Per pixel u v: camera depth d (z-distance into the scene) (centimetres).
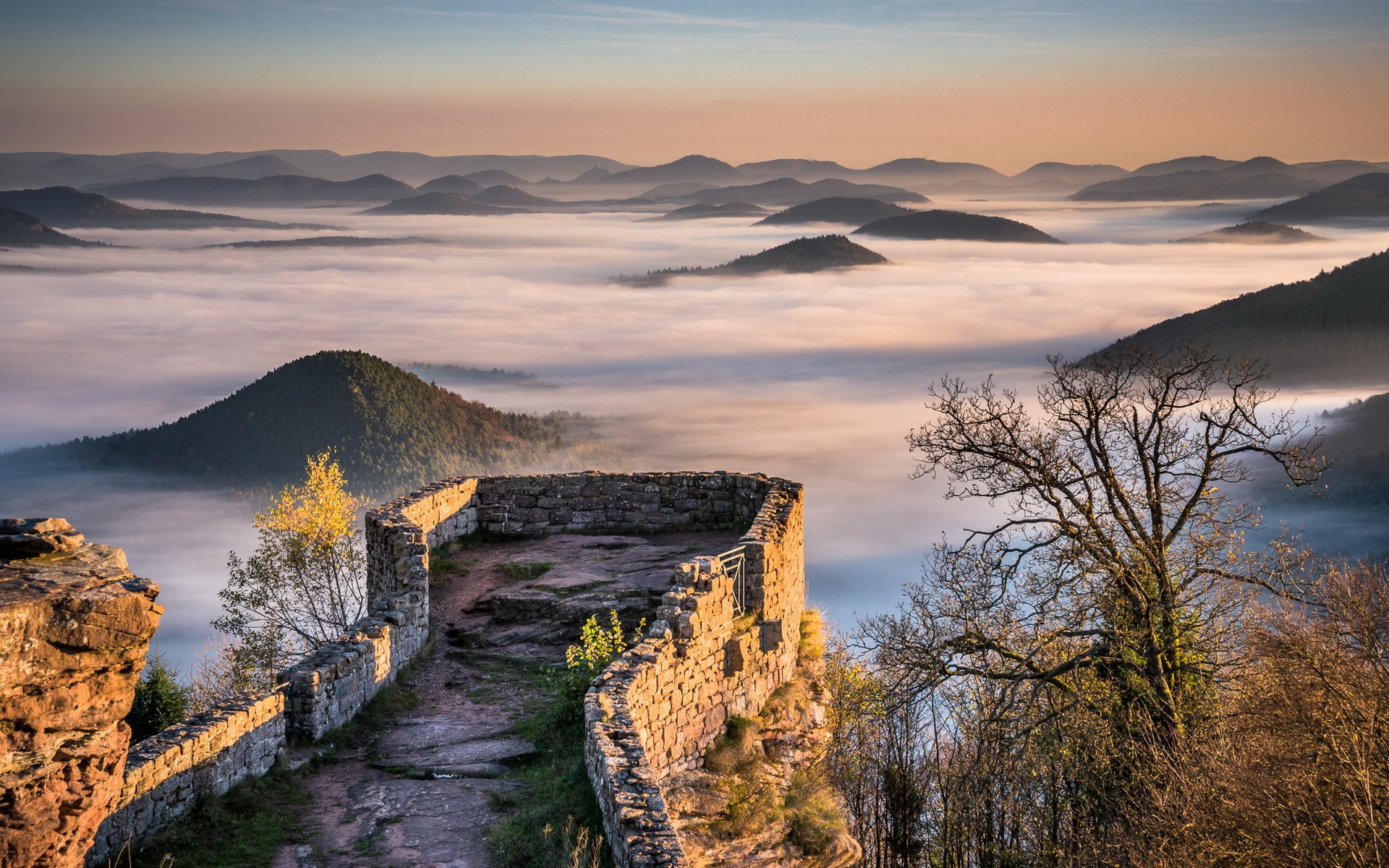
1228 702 2161
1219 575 2212
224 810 1320
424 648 1984
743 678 1873
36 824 826
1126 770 2181
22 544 912
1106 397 2289
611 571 2352
